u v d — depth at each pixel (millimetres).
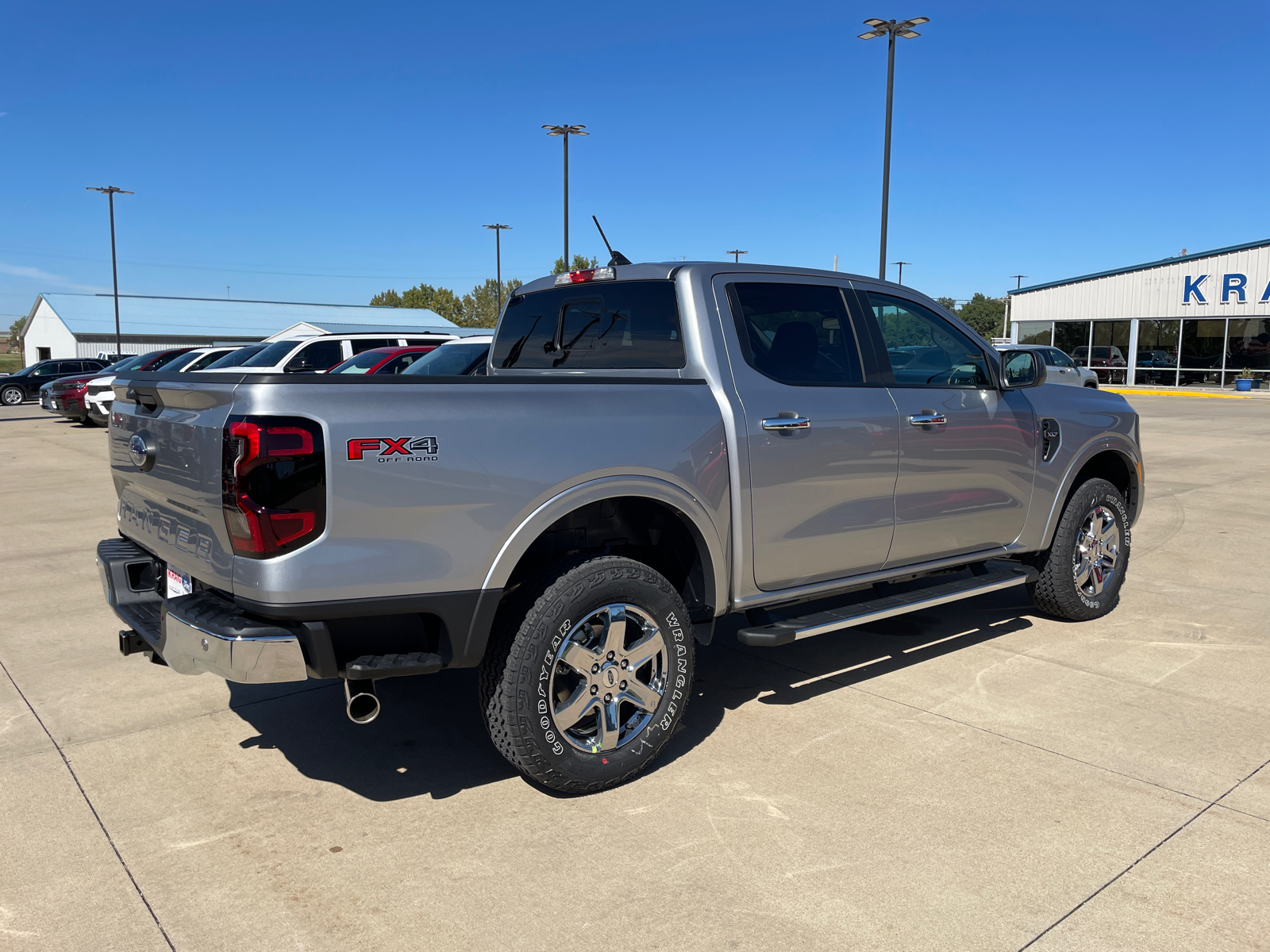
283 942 2508
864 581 4281
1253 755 3617
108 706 4211
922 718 4008
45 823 3152
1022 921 2574
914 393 4402
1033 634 5215
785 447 3836
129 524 3748
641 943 2490
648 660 3447
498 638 3172
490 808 3254
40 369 32938
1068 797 3285
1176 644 5008
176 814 3217
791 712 4086
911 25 20328
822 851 2939
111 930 2564
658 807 3242
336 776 3510
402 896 2713
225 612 2924
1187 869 2818
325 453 2770
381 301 89250
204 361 17516
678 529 3715
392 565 2889
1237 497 9984
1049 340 37812
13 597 6145
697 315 3795
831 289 4277
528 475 3109
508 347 4789
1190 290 33125
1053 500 5105
